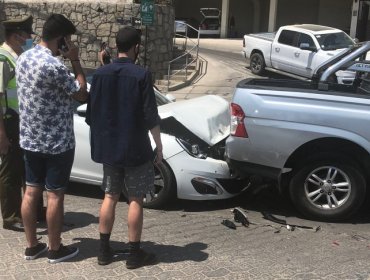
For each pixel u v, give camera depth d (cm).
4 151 426
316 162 507
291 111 497
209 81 1593
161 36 1587
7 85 422
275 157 506
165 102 691
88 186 638
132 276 369
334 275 378
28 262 391
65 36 369
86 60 1585
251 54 1705
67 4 1573
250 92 513
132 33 365
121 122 359
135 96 355
